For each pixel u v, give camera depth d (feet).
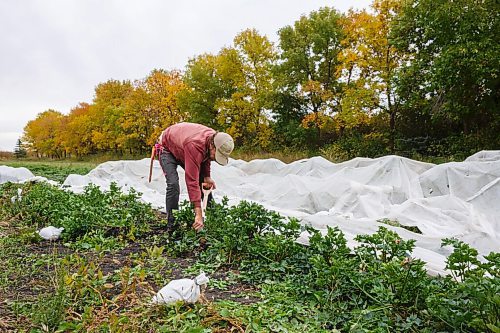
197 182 17.16
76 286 10.85
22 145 203.31
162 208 25.08
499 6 49.62
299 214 21.90
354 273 11.30
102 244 17.07
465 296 9.21
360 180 29.01
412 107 64.85
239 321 10.20
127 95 148.77
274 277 13.29
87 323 9.46
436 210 21.24
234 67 99.66
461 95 54.65
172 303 10.55
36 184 30.40
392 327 9.77
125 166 39.91
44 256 15.34
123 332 9.23
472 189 25.27
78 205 20.07
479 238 17.85
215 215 17.84
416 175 29.09
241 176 36.94
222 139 17.12
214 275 14.03
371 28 68.39
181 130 18.63
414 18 60.34
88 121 139.74
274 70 99.76
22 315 10.28
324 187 26.40
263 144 95.04
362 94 69.46
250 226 15.55
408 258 11.15
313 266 12.33
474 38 49.85
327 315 10.63
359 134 81.00
